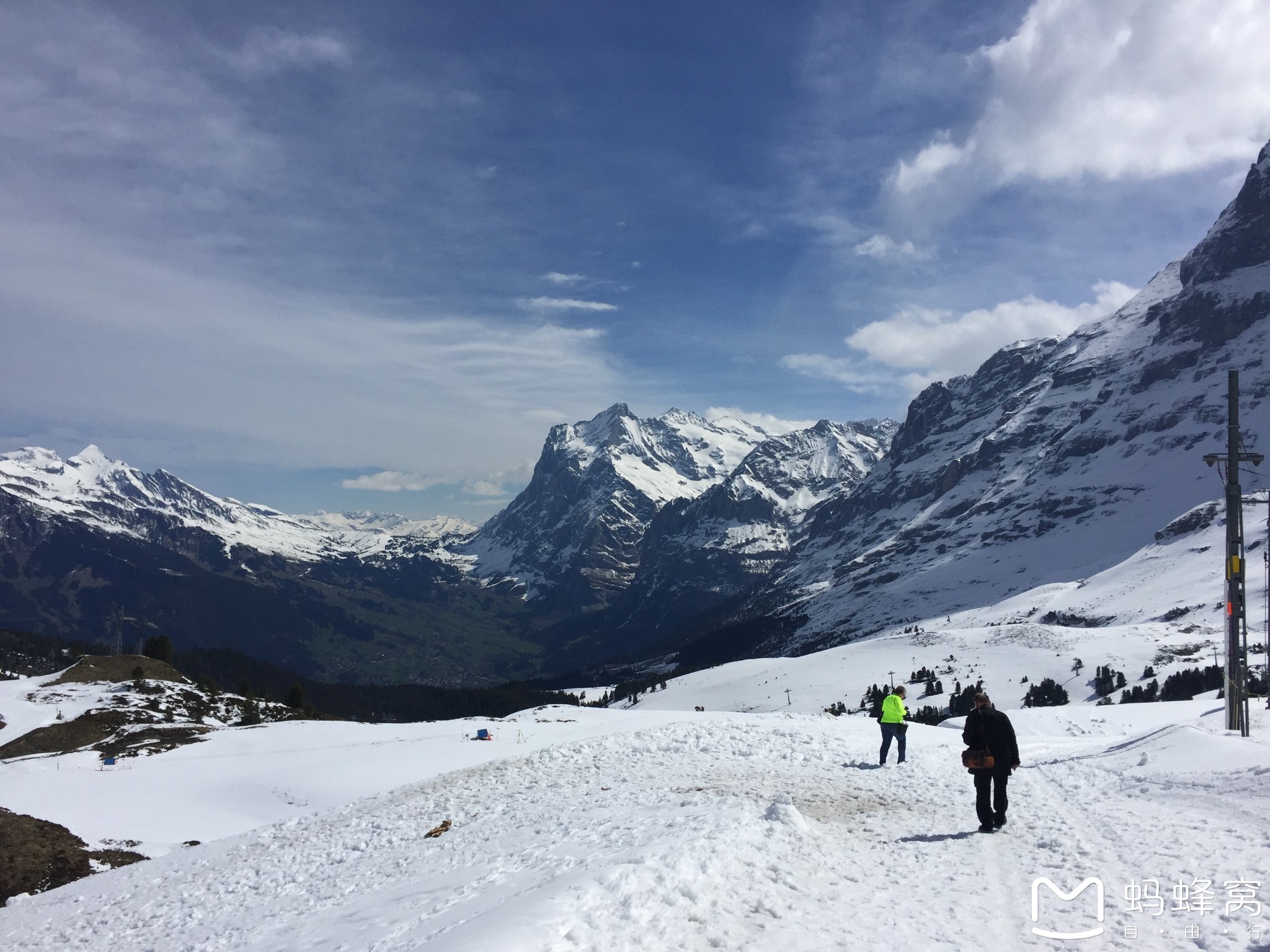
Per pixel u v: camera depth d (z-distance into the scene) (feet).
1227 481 112.88
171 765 262.88
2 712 353.92
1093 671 653.71
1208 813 62.18
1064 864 52.54
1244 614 109.19
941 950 38.83
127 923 89.71
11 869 170.09
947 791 81.97
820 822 68.28
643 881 46.60
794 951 38.96
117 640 596.29
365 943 53.06
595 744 122.01
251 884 89.97
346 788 227.61
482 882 60.70
